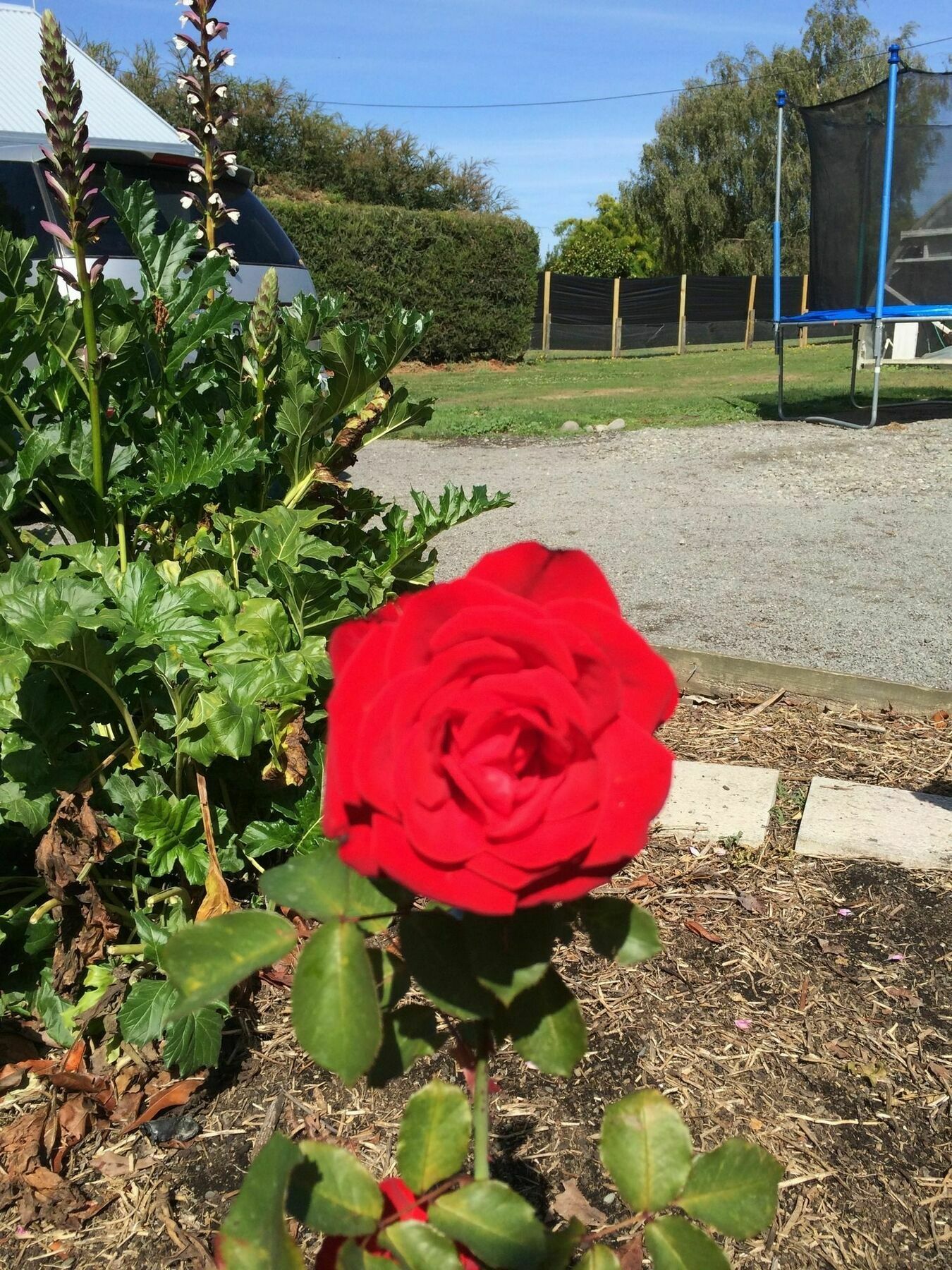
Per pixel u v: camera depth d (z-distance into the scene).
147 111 9.00
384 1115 2.03
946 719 3.84
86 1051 2.11
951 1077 2.15
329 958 0.77
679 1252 0.87
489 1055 0.94
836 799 3.23
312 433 2.59
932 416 11.82
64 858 1.97
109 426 2.49
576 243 44.81
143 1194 1.86
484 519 7.40
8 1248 1.76
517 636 0.68
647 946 0.81
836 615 5.04
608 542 6.63
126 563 2.41
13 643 1.96
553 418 12.46
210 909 2.06
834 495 7.82
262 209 6.43
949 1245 1.79
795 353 25.58
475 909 0.64
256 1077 2.12
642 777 0.68
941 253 10.48
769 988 2.43
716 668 4.19
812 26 41.50
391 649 0.71
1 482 2.29
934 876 2.84
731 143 40.47
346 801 0.69
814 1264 1.76
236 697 2.10
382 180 31.94
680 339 27.77
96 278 2.30
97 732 2.24
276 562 2.28
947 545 6.30
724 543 6.54
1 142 6.41
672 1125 0.92
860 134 10.43
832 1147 1.99
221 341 2.59
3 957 2.25
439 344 23.16
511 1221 0.87
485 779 0.65
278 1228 0.76
